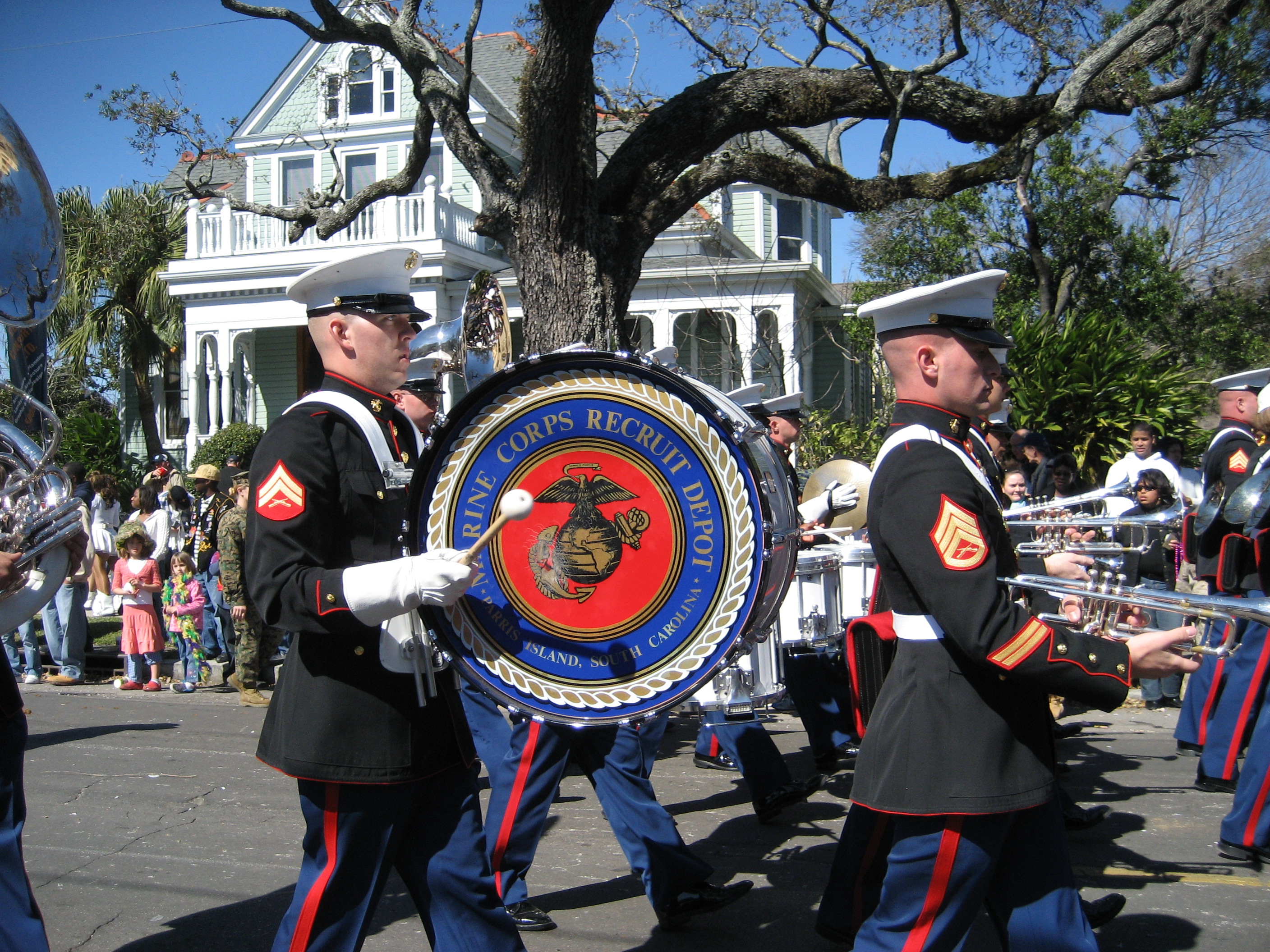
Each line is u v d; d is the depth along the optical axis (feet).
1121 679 8.09
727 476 8.86
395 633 8.66
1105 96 31.19
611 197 29.76
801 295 67.26
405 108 72.90
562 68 26.53
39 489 10.84
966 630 8.06
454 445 9.06
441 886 8.82
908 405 9.15
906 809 8.46
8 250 10.18
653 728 13.85
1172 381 46.44
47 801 19.12
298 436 8.60
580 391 9.04
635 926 13.08
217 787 20.03
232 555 28.12
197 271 67.31
